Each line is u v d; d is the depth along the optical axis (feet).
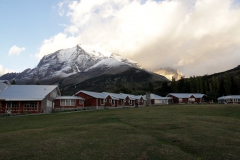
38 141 49.60
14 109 153.28
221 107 142.61
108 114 114.42
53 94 186.50
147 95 308.81
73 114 124.36
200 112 116.06
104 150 42.06
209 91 376.07
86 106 208.74
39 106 154.71
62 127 69.72
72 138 51.88
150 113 114.21
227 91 357.00
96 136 54.08
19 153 40.47
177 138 49.80
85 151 41.50
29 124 82.99
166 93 433.89
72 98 191.52
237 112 113.80
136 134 56.44
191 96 343.26
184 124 70.54
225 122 75.87
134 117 95.61
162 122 76.74
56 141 48.78
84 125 74.49
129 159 37.42
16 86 175.94
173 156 38.60
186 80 415.44
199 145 44.16
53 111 178.19
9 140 51.44
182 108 146.30
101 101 220.23
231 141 47.34
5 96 153.07
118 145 45.24
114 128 65.51
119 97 258.78
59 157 38.32
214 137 50.98
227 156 38.09
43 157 38.40
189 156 38.65
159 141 49.21
